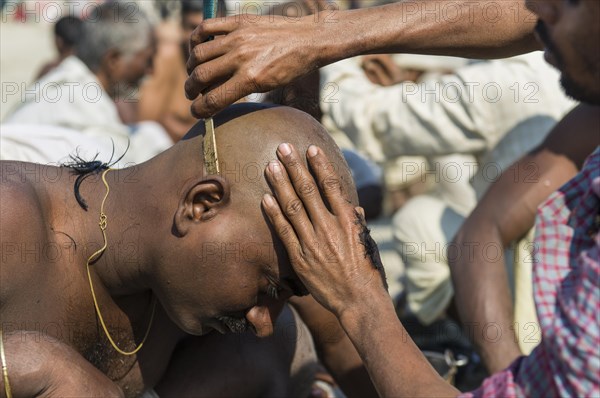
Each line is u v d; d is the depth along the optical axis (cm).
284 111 218
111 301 229
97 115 423
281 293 222
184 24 482
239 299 216
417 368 195
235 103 223
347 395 278
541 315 176
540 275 181
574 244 183
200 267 214
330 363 276
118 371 238
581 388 166
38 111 422
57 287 220
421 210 376
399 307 406
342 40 212
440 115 338
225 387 252
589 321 166
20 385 196
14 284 210
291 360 266
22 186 216
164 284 219
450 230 371
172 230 216
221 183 209
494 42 229
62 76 442
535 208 279
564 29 178
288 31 208
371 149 362
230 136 213
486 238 281
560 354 169
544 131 327
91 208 225
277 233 209
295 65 207
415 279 372
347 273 207
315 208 208
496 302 276
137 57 466
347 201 212
